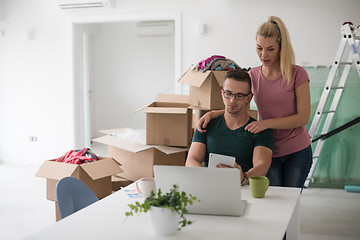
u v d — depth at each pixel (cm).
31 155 600
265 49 240
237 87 218
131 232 144
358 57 376
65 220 156
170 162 349
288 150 256
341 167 465
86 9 547
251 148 227
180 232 145
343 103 458
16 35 590
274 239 138
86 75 686
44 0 573
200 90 315
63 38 569
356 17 465
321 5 473
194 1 513
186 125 328
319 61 478
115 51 853
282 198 185
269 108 256
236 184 157
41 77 584
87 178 291
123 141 355
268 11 490
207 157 236
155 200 140
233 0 500
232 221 156
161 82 838
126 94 856
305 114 243
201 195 163
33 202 413
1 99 607
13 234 326
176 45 523
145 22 826
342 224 349
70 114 574
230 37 505
